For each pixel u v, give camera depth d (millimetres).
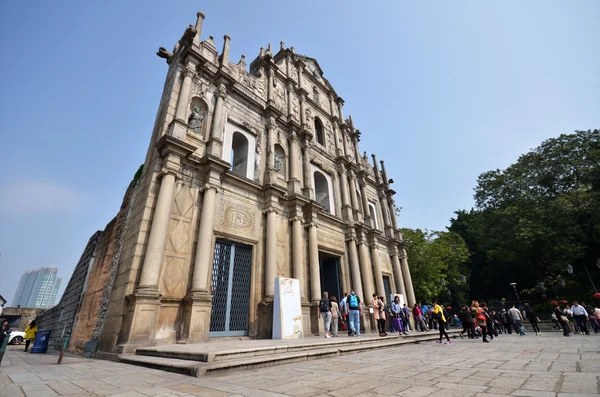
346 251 21000
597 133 39562
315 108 25094
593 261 37062
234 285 13312
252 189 15609
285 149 19359
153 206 11461
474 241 50375
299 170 19672
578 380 4258
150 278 10047
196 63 15047
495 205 46625
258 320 13414
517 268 40969
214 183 13250
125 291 9977
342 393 4137
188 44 14719
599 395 3391
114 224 15125
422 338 14188
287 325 12242
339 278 19781
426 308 21328
